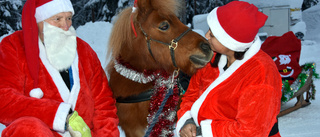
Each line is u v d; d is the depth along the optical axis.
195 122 2.07
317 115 4.18
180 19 2.55
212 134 1.88
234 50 1.86
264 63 1.81
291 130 3.65
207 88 2.01
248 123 1.74
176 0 2.35
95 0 19.14
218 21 1.84
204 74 2.23
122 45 2.41
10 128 1.64
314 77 4.60
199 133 2.02
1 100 1.75
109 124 2.09
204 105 1.98
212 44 1.96
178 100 2.53
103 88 2.20
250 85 1.78
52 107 1.71
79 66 2.06
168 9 2.25
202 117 2.01
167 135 2.39
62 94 1.94
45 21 1.97
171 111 2.38
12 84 1.83
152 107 2.36
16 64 1.87
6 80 1.82
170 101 2.37
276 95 1.77
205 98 1.97
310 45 14.55
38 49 1.87
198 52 2.20
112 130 2.09
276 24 16.30
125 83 2.41
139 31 2.33
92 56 2.19
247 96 1.77
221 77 1.94
